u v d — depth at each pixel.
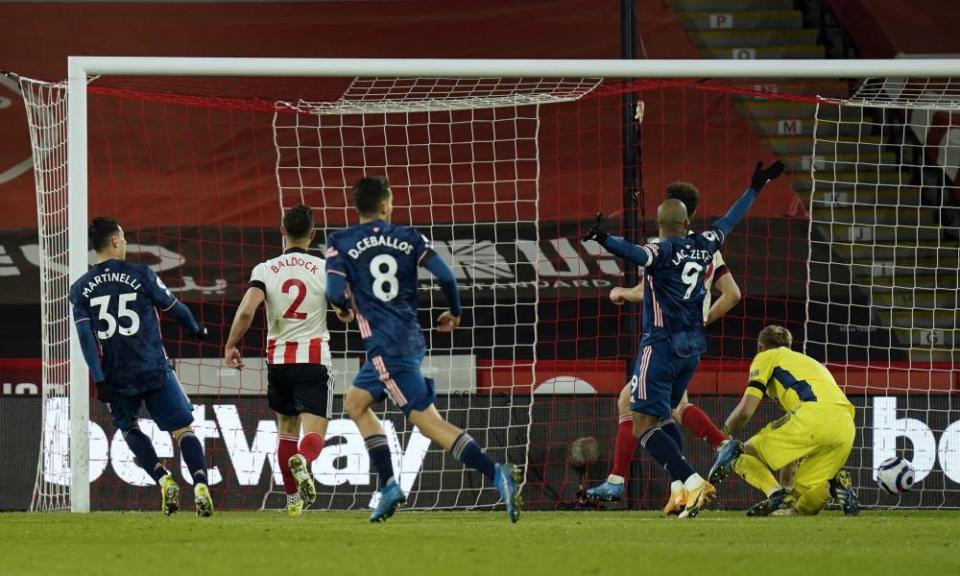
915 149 50.31
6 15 47.72
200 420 34.69
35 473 35.25
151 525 23.94
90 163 45.81
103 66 32.53
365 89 45.88
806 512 29.67
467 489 34.78
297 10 48.66
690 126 44.78
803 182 48.34
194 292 44.84
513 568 15.44
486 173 46.31
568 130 46.12
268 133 46.66
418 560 16.36
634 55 37.62
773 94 36.03
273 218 46.16
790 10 51.44
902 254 47.59
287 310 27.75
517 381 40.00
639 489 34.41
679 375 26.42
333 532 21.66
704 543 19.33
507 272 45.31
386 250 20.97
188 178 46.12
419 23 48.59
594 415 34.94
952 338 46.03
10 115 46.97
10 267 46.00
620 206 45.47
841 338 45.59
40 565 16.03
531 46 48.38
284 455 28.84
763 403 34.62
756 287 45.12
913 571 15.45
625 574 14.88
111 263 26.05
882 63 32.75
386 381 20.78
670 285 25.83
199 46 48.19
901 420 34.72
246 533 21.44
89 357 25.52
